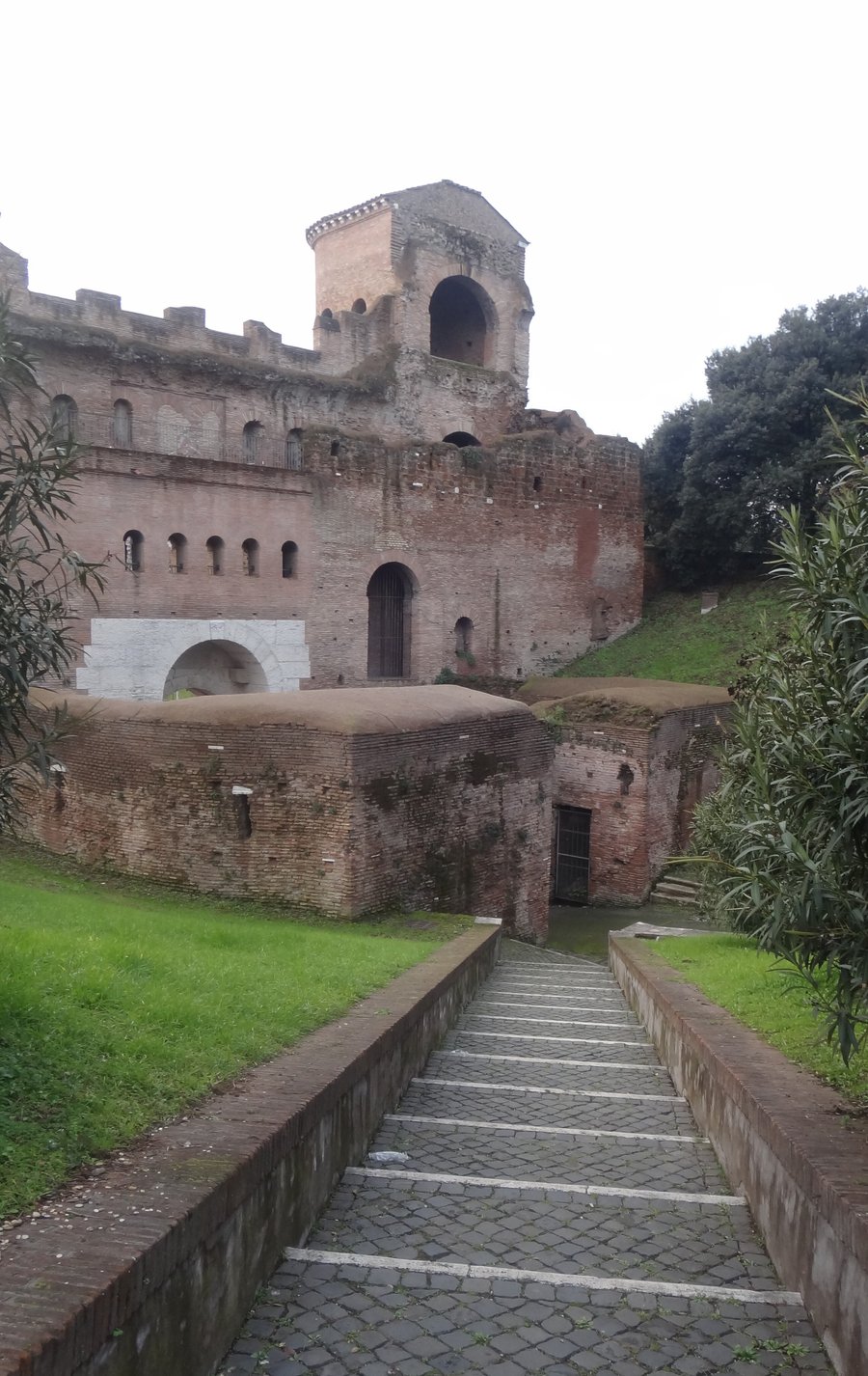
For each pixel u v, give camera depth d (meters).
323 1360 3.88
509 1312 4.23
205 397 28.66
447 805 15.59
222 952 8.97
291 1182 4.79
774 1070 6.07
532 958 16.03
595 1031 10.27
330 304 36.56
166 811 14.46
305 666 26.28
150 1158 4.18
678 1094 7.95
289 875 13.80
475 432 35.84
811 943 4.81
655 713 21.92
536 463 32.88
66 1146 4.13
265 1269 4.41
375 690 16.44
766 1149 5.16
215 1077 5.33
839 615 4.48
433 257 34.75
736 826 5.57
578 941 19.31
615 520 35.34
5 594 4.93
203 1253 3.76
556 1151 6.43
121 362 26.66
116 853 15.00
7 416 5.26
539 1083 8.24
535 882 18.25
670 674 30.12
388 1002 8.08
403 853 14.59
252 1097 5.11
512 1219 5.28
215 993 6.82
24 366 5.15
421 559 29.62
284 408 30.42
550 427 36.94
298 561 26.12
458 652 30.95
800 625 5.14
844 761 4.47
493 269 36.59
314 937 11.02
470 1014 11.02
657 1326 4.20
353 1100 6.02
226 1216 3.96
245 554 25.05
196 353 28.14
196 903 13.80
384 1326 4.12
